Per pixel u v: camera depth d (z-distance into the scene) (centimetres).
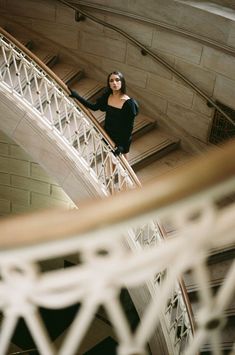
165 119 769
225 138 709
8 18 848
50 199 912
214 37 646
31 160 870
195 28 662
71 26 802
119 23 749
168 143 746
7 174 909
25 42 830
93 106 602
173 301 570
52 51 840
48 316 954
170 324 582
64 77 796
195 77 705
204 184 104
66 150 646
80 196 668
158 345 591
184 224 115
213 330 134
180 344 577
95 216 113
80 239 113
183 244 117
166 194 107
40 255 116
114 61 789
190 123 743
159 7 686
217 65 668
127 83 793
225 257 594
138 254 121
